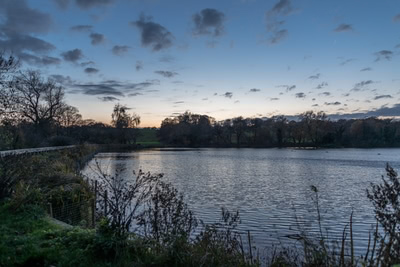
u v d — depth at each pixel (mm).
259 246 9266
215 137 117812
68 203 9555
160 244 5051
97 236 5016
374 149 85688
